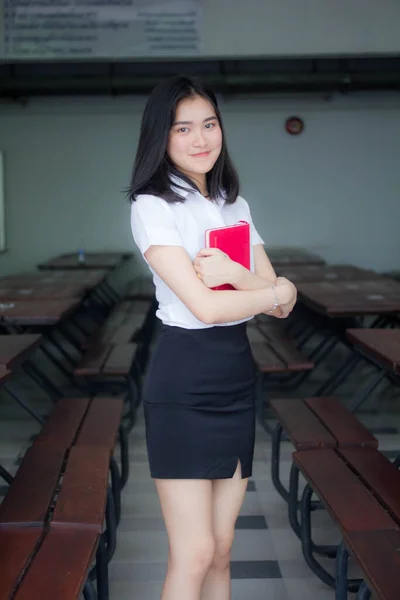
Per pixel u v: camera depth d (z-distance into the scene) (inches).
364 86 327.6
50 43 338.6
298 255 344.5
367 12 344.2
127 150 358.3
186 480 67.7
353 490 87.0
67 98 353.4
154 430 68.2
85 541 73.0
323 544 114.0
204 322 62.8
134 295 290.8
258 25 344.2
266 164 363.6
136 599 98.4
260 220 367.9
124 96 353.1
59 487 90.2
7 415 187.0
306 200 366.9
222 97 353.4
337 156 363.9
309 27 345.4
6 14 335.6
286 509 127.7
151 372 68.9
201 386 66.5
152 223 64.2
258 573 105.0
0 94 326.3
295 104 358.9
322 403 128.0
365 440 107.7
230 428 68.6
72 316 274.1
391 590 62.9
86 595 73.6
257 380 176.4
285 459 153.3
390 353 117.6
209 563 69.0
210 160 66.2
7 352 116.7
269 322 224.7
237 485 71.6
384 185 366.9
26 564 68.0
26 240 363.9
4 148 357.1
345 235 370.3
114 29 339.3
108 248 365.4
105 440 108.6
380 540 73.2
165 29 342.3
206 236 64.7
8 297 195.9
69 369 240.5
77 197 361.4
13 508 80.7
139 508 128.8
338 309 174.2
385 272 370.9
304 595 98.9
